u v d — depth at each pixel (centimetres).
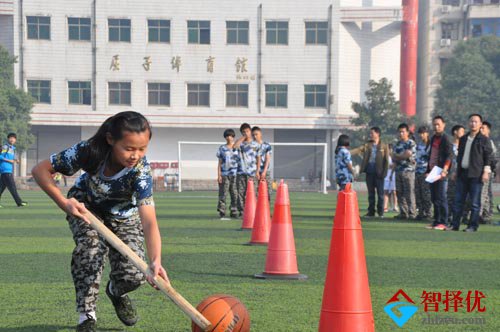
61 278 878
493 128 6053
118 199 555
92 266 547
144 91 6200
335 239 513
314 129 6369
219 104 6247
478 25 7131
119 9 6159
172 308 700
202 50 6222
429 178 1662
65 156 536
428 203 1967
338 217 515
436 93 6450
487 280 899
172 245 1270
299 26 6231
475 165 1611
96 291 550
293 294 778
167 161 6303
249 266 997
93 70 6147
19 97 5803
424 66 7375
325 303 512
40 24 6109
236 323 504
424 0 7438
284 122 6200
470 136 1620
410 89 6600
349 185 520
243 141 1967
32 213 2164
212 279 878
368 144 2112
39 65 6109
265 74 6247
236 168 1969
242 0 6222
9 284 832
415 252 1209
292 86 6250
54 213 2166
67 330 601
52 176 539
